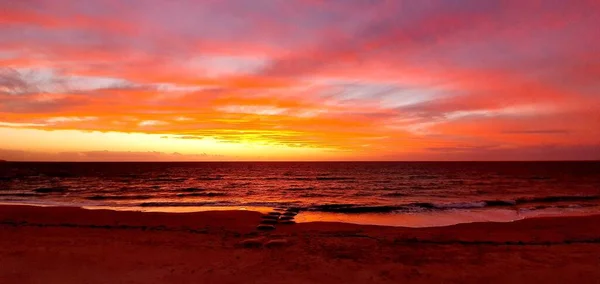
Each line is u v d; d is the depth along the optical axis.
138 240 10.48
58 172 73.62
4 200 25.89
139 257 8.48
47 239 10.34
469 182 44.94
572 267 7.95
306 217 17.36
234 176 62.72
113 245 9.73
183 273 7.28
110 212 16.69
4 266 7.48
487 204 22.41
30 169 89.12
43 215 15.59
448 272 7.61
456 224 14.30
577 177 54.28
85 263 7.85
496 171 76.94
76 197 28.80
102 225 13.20
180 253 8.94
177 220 14.76
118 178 55.59
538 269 7.83
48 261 7.93
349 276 7.27
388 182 46.06
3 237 10.54
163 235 11.33
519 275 7.41
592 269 7.80
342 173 72.00
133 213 16.48
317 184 43.97
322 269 7.72
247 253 9.03
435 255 9.04
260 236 11.29
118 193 32.66
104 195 30.50
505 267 7.98
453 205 21.84
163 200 27.08
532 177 54.78
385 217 17.56
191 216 15.77
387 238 11.09
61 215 15.67
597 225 14.08
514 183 42.91
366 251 9.38
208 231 12.10
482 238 11.34
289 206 21.98
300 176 62.16
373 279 7.12
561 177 54.19
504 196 28.20
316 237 11.17
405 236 11.53
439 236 11.62
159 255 8.70
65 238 10.55
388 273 7.50
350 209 20.25
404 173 69.81
